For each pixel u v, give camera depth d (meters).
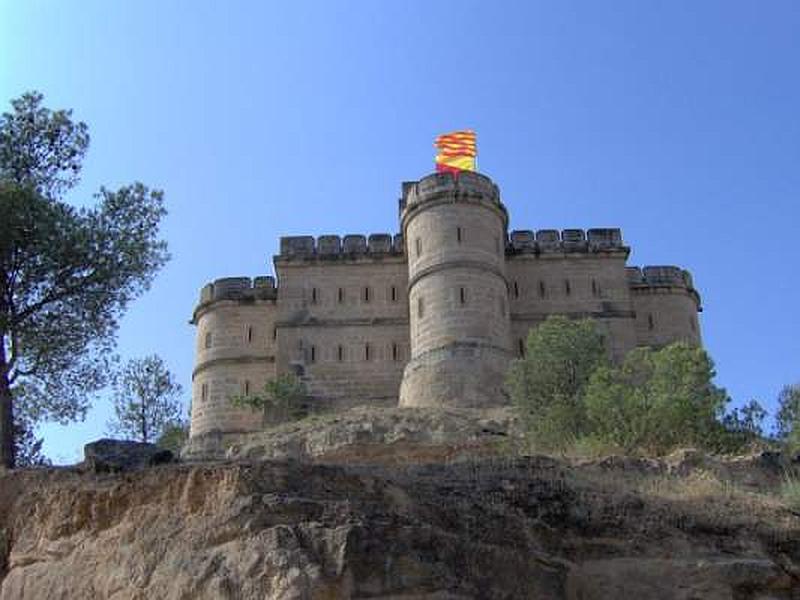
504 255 48.25
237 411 48.41
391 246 50.00
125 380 45.72
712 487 15.94
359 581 10.55
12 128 24.47
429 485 13.55
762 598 12.87
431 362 43.06
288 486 12.03
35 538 14.16
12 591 13.62
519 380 33.38
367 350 47.91
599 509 13.88
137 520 12.70
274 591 10.41
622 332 48.16
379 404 46.41
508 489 13.97
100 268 23.41
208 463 13.19
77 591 12.61
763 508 15.09
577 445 24.44
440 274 44.88
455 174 47.12
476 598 11.17
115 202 24.44
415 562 10.92
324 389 47.09
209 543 11.46
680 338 49.84
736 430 25.47
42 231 22.58
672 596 12.73
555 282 49.22
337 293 49.09
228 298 50.91
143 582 11.74
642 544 13.36
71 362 24.03
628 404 24.91
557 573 12.48
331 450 34.72
